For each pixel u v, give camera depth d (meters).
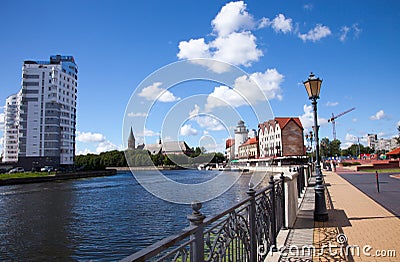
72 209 23.56
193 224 2.70
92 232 14.95
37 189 41.09
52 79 77.62
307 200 12.68
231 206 3.66
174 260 2.33
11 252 12.47
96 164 80.88
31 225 17.88
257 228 4.97
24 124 76.31
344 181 23.39
